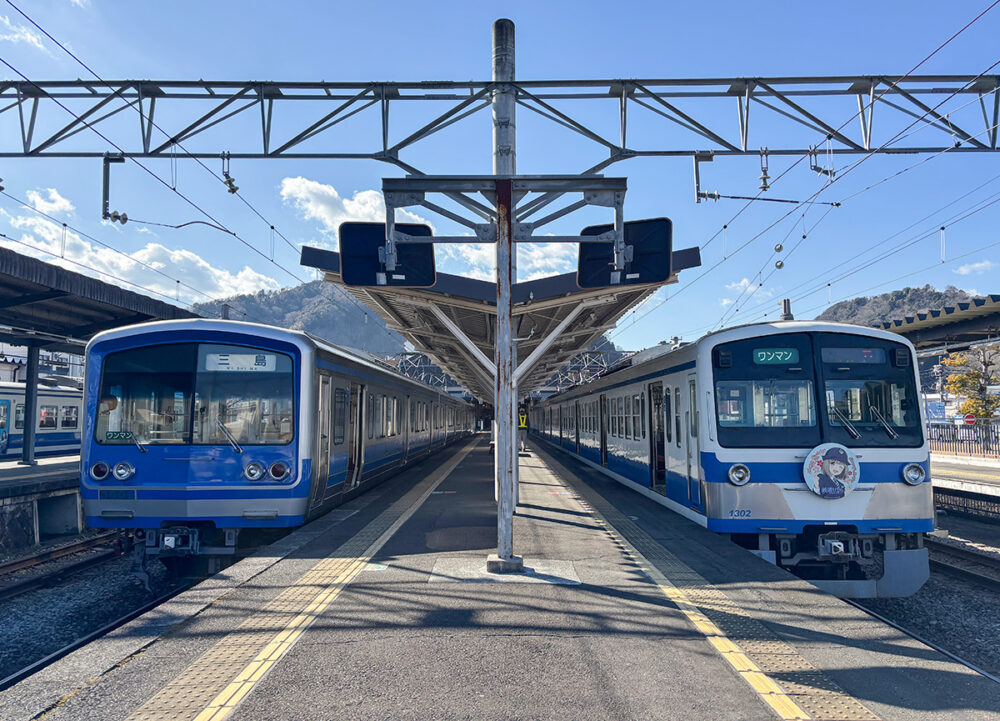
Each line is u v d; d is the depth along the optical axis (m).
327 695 3.97
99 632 6.86
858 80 9.81
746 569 6.96
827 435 7.98
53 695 4.00
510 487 6.91
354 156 9.84
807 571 8.46
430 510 10.93
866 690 4.09
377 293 10.27
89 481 8.41
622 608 5.63
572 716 3.73
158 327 8.71
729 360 8.20
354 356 12.71
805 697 3.99
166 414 8.55
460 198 7.07
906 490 7.82
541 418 42.88
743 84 9.85
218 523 8.39
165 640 4.86
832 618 5.42
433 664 4.43
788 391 8.12
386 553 7.66
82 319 17.55
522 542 8.29
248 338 8.76
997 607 7.97
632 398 13.70
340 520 9.88
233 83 9.65
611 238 7.04
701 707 3.84
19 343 18.09
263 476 8.48
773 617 5.43
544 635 4.98
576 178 6.94
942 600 8.30
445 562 7.21
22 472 16.17
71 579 9.79
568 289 10.34
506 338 6.89
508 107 8.79
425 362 48.72
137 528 8.48
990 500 13.61
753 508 7.88
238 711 3.76
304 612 5.49
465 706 3.84
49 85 9.58
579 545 8.11
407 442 19.00
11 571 9.79
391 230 6.95
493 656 4.57
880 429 8.00
